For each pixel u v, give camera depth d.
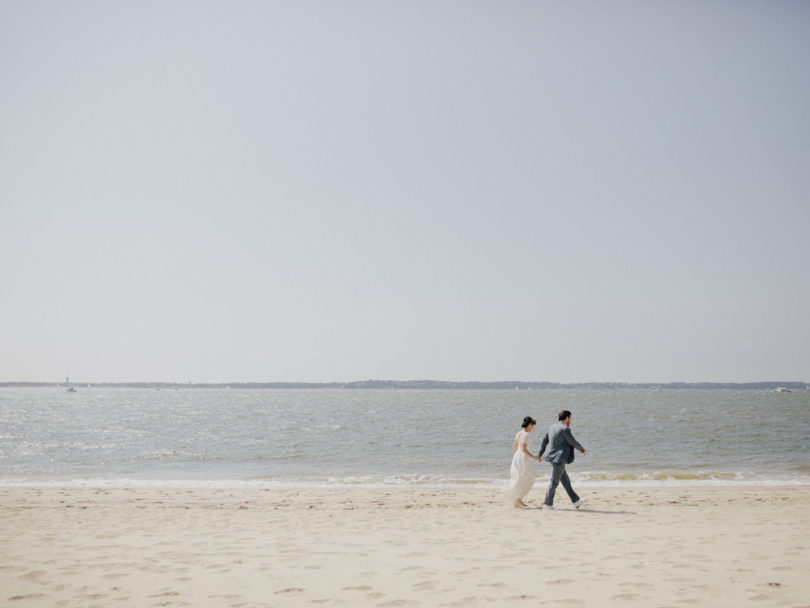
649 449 27.20
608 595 5.07
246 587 5.50
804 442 30.45
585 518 9.91
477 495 14.05
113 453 26.73
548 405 96.06
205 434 38.81
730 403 102.44
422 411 76.12
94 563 6.51
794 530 8.48
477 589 5.34
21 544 7.66
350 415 66.44
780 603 4.74
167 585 5.59
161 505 12.11
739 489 14.85
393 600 5.03
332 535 8.39
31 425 47.78
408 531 8.74
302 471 20.47
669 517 10.00
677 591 5.14
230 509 11.58
